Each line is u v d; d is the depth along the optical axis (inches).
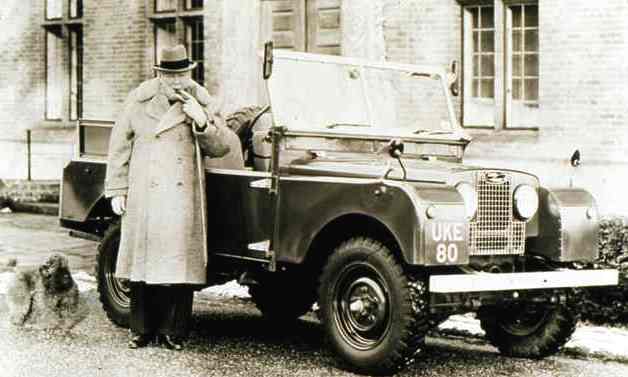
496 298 230.1
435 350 263.3
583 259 245.3
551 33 442.0
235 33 540.7
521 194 236.4
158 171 249.8
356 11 477.4
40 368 231.8
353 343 229.6
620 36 424.2
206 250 252.5
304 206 235.1
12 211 614.2
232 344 265.4
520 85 468.1
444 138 271.0
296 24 524.4
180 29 615.5
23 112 689.0
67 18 671.8
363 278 227.6
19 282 274.4
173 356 248.2
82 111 666.8
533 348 252.2
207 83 573.3
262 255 244.5
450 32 476.1
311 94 254.5
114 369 232.1
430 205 214.5
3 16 693.3
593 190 433.1
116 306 283.4
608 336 270.2
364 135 257.8
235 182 251.8
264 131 264.7
